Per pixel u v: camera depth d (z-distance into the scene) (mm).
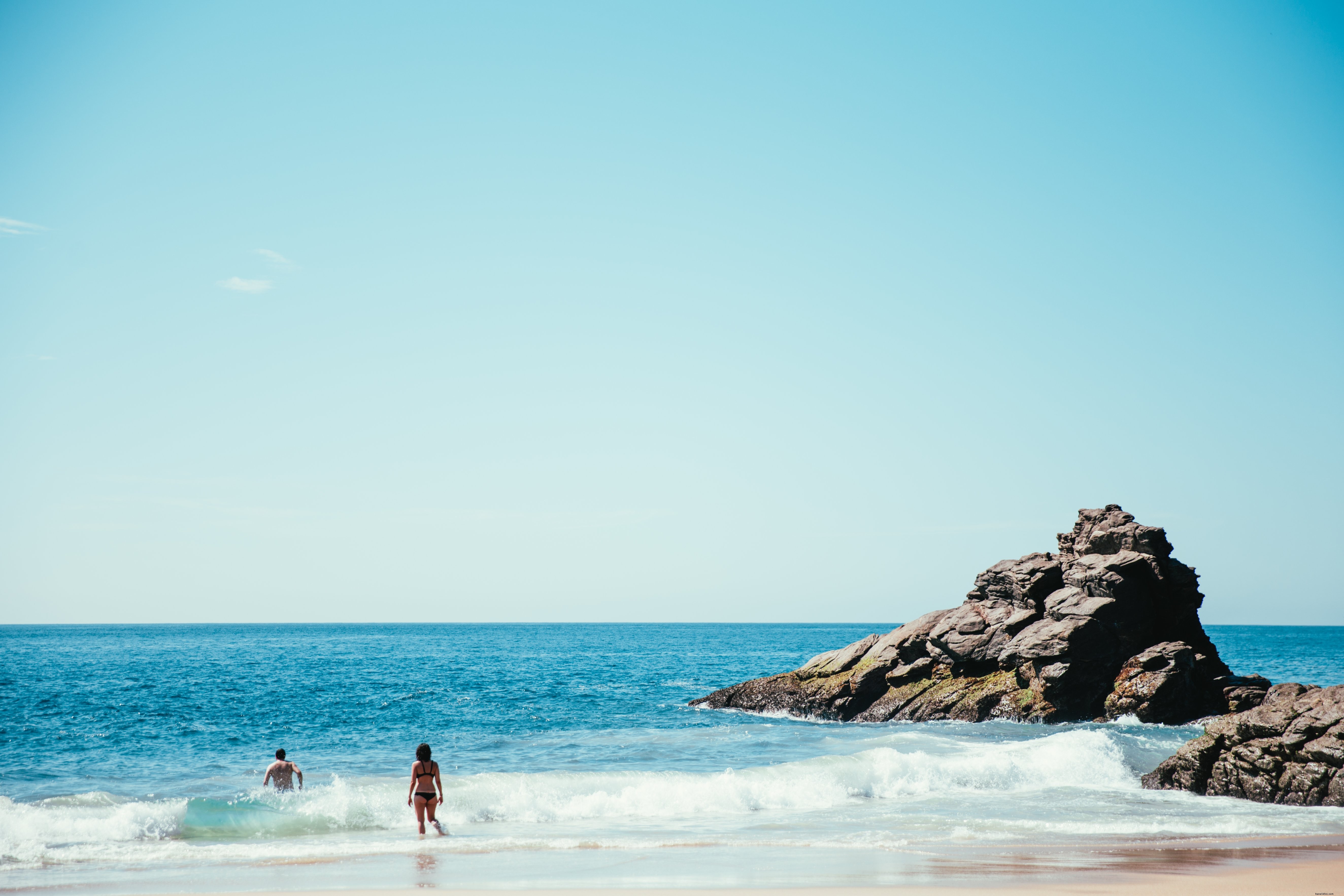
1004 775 25969
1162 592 38156
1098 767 26578
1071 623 37250
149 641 180250
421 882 14109
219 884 14172
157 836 19219
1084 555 41000
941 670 42406
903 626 46656
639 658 122875
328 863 16109
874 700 43219
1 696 58156
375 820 20938
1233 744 23531
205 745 37375
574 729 42281
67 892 13586
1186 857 15883
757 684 49688
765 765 29938
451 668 96312
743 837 18703
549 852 17125
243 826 20031
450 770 29734
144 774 29188
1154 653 36125
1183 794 23875
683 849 17266
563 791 23328
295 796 22531
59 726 43312
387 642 187625
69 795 23797
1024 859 15734
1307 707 22656
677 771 29094
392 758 33062
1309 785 21609
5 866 16156
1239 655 127562
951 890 12969
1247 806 21906
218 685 69125
